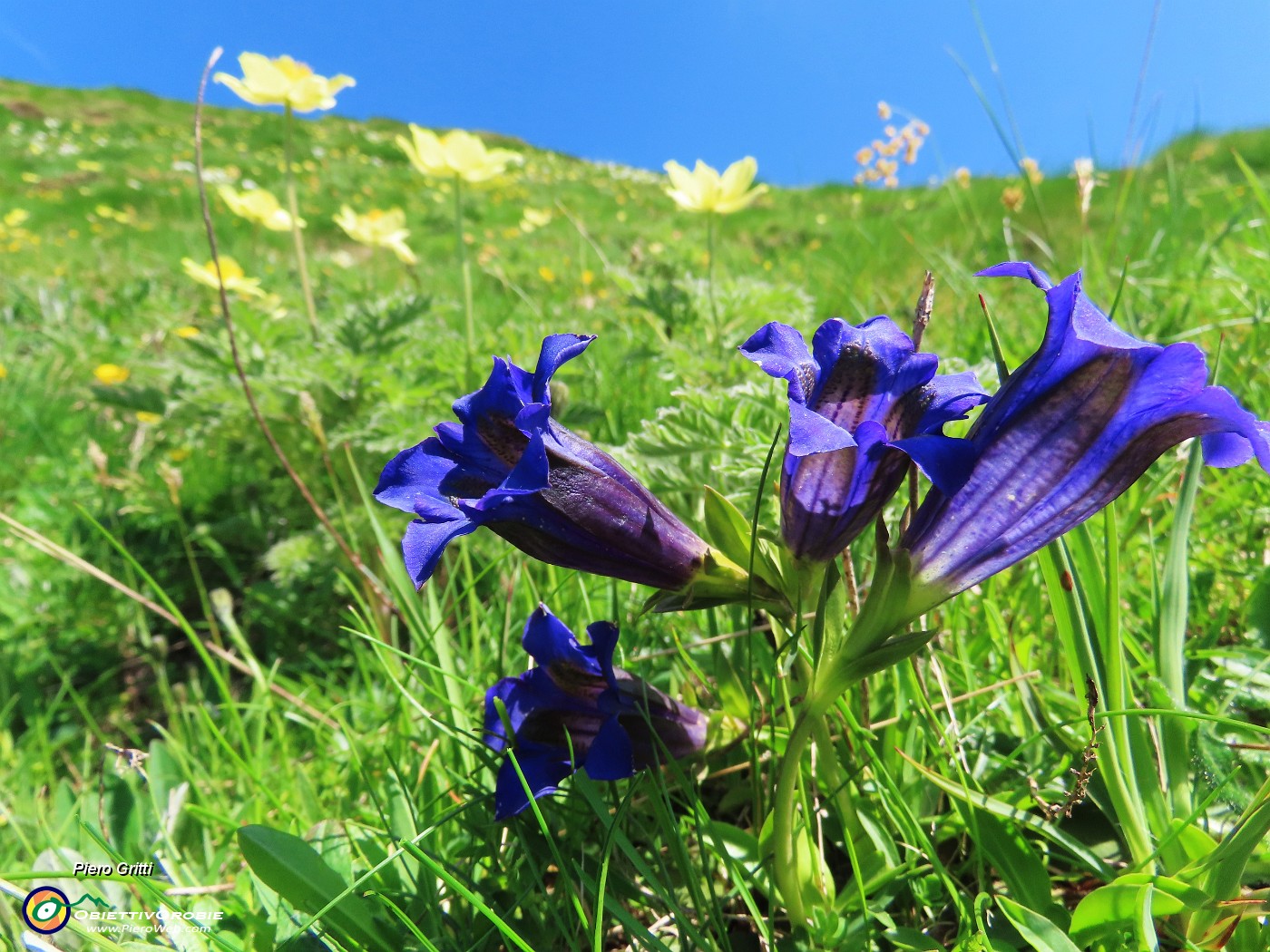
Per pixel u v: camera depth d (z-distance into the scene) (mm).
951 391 157
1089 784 186
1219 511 289
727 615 258
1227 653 211
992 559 147
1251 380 347
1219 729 194
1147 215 619
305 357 415
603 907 169
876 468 154
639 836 205
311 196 2084
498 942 182
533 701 185
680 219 1502
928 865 181
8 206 1786
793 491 158
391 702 294
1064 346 140
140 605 401
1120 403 138
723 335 409
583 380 471
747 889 166
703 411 288
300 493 421
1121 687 171
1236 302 431
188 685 374
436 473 154
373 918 179
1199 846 159
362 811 231
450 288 900
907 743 201
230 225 1524
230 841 234
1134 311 434
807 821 174
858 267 704
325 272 910
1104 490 144
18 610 400
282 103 450
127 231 1547
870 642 149
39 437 560
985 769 205
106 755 281
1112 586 171
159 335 700
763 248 1166
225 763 279
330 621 381
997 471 145
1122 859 183
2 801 273
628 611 290
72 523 457
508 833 201
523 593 300
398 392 387
